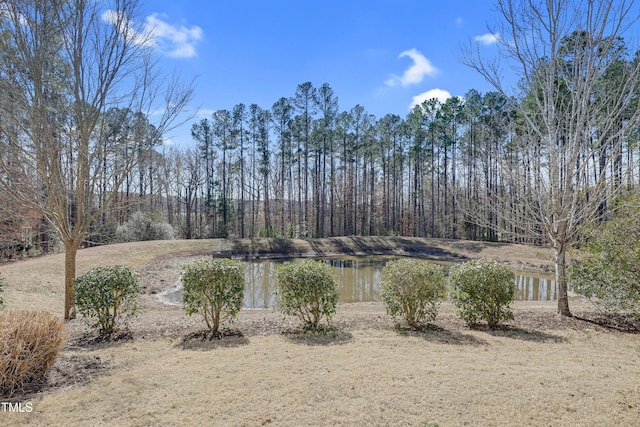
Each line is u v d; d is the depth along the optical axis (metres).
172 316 7.80
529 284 15.60
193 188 32.28
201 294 5.75
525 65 6.56
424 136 31.09
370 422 2.99
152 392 3.55
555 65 6.62
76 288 5.69
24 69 6.16
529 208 6.84
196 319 6.98
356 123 33.47
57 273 12.62
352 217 38.47
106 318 5.75
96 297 5.59
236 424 2.97
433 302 6.28
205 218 35.38
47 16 6.18
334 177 36.34
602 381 3.77
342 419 3.04
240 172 35.28
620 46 6.26
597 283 6.50
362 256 25.31
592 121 6.25
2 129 6.14
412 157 34.22
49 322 3.98
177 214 36.88
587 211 6.45
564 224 6.76
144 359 4.55
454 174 29.94
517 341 5.30
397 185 41.88
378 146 35.12
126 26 6.94
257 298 12.99
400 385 3.67
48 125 6.49
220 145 33.41
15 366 3.55
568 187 6.42
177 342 5.36
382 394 3.47
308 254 25.58
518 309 7.75
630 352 4.81
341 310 8.60
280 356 4.63
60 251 18.98
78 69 6.57
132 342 5.36
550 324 6.32
